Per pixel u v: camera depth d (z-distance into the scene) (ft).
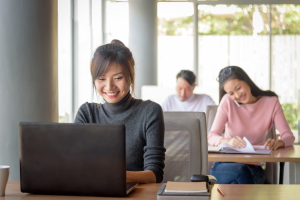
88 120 5.95
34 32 8.69
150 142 5.50
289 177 9.10
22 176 4.38
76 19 14.75
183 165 6.83
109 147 4.18
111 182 4.21
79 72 15.19
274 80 26.25
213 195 4.32
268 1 26.04
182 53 26.78
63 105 13.62
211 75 26.71
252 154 8.38
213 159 8.08
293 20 26.09
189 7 26.63
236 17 26.45
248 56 26.45
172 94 15.94
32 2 8.64
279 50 26.25
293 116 25.98
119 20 22.17
